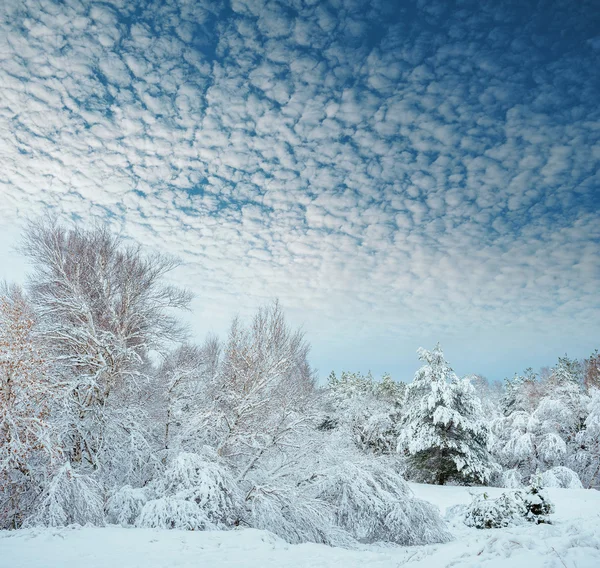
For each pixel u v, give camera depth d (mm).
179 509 11359
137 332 16578
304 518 13625
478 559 6035
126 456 14695
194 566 7402
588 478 32469
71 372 15250
